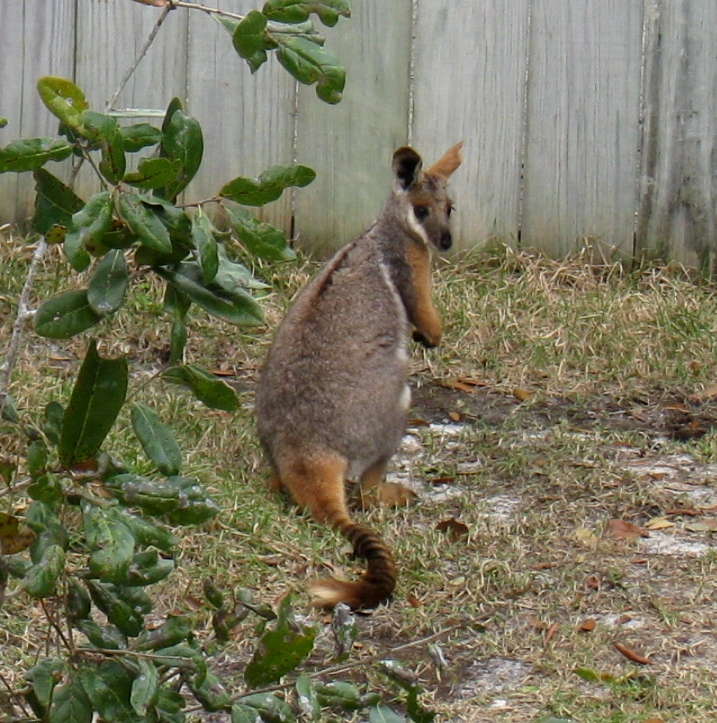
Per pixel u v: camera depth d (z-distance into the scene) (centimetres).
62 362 1173
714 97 1366
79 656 497
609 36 1356
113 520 457
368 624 824
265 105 1355
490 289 1353
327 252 1392
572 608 852
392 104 1366
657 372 1241
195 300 480
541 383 1228
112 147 430
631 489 1023
